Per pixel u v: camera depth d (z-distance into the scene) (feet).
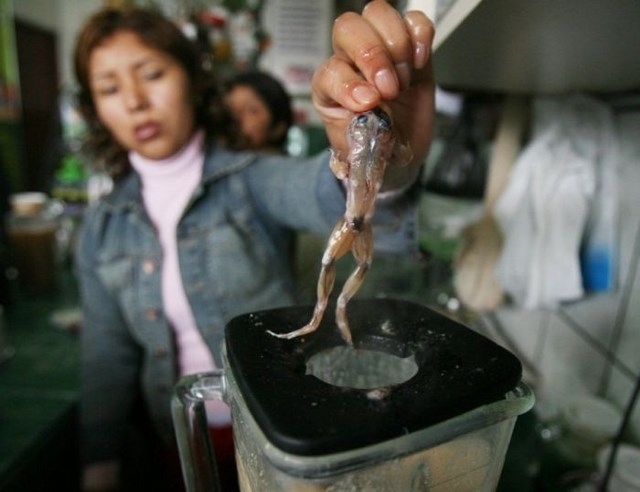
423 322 0.89
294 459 0.56
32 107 5.04
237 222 2.10
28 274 3.64
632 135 1.99
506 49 1.30
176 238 2.11
